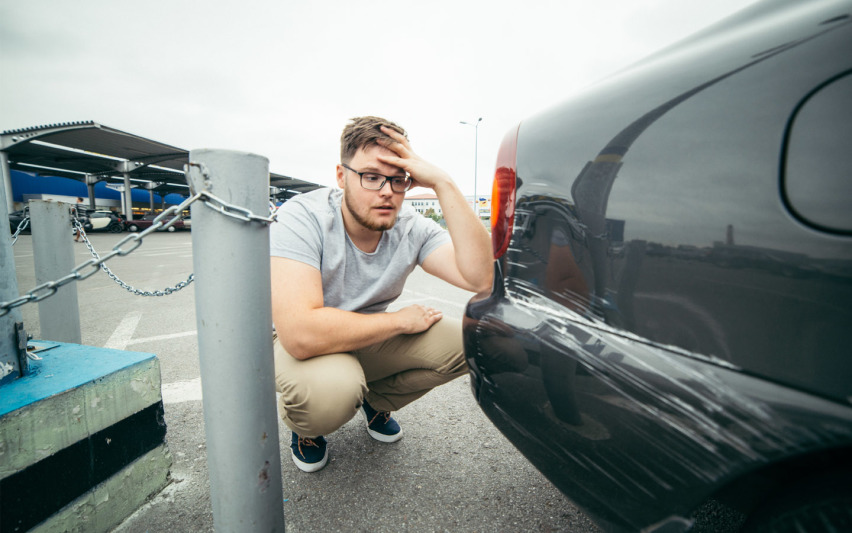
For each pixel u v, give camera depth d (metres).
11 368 1.17
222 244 0.78
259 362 0.85
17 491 1.04
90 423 1.21
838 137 0.53
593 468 0.76
